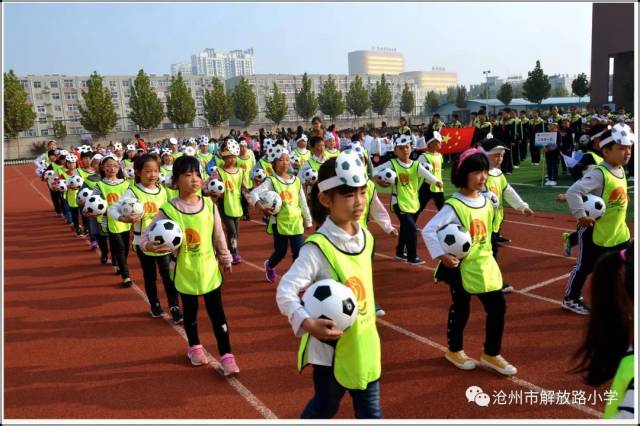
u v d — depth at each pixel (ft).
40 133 220.64
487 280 12.80
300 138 38.40
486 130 60.39
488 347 13.53
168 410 12.66
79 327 18.58
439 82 501.97
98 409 12.85
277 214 20.88
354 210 8.39
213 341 16.81
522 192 42.78
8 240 36.14
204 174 34.76
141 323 18.76
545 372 13.52
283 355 15.42
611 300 6.60
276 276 23.79
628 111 102.32
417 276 22.36
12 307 21.07
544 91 143.64
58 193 45.98
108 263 28.07
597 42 113.19
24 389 14.05
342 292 8.01
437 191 24.85
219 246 14.30
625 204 15.89
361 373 8.49
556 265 22.76
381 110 250.57
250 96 209.26
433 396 12.62
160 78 272.31
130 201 17.39
